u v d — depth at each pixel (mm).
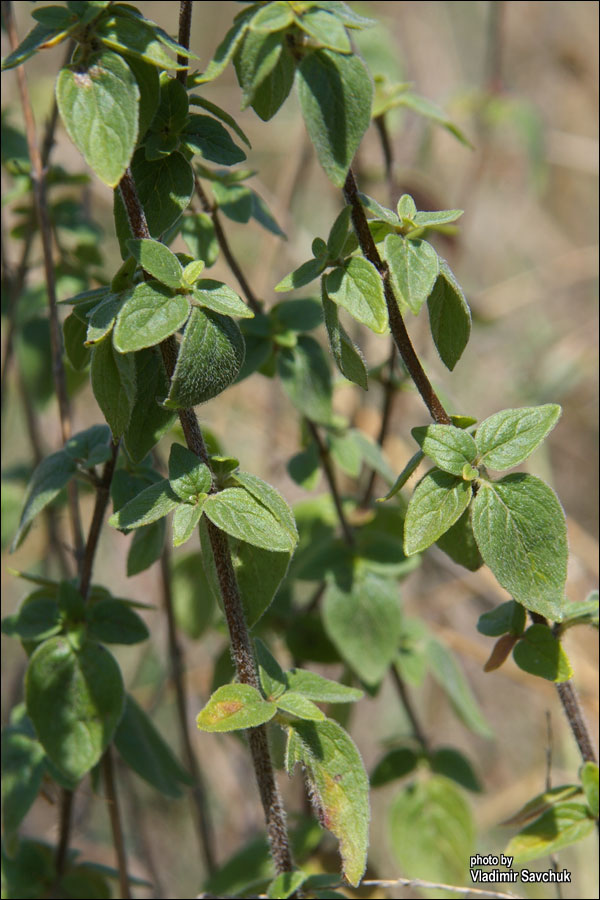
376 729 797
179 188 421
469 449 417
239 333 409
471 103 851
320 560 550
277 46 400
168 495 411
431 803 561
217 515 408
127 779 629
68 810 509
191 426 419
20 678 662
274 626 582
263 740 435
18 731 502
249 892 494
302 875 439
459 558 444
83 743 464
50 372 580
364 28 402
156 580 724
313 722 425
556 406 418
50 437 752
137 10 407
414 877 552
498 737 803
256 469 740
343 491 741
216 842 725
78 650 468
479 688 818
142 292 404
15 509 584
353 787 423
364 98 399
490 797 760
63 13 402
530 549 412
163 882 696
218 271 808
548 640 442
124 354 416
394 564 548
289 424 802
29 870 516
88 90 398
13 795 493
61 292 570
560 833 464
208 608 588
